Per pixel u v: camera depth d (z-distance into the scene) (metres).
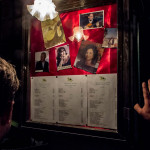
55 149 1.11
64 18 1.14
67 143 1.08
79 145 1.04
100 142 0.97
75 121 1.04
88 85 1.02
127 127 0.89
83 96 1.03
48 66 1.16
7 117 0.49
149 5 1.16
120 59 0.94
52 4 1.10
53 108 1.11
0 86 0.47
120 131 0.90
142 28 1.14
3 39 1.44
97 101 0.99
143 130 1.06
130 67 0.92
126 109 0.90
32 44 1.23
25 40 1.21
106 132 0.93
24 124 1.17
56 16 1.16
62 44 1.13
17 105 1.30
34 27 1.23
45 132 1.09
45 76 1.16
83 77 1.04
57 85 1.11
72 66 1.09
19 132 1.22
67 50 1.11
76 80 1.06
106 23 1.02
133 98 0.96
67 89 1.08
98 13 1.05
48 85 1.14
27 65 1.20
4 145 1.03
